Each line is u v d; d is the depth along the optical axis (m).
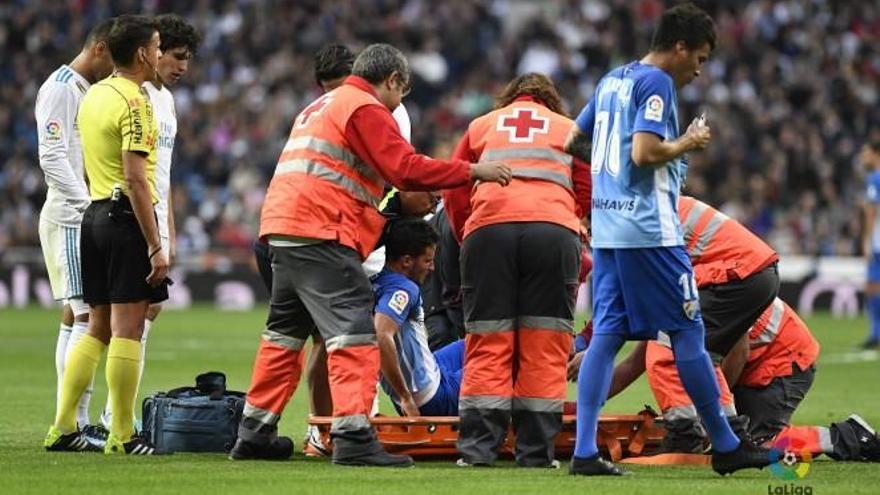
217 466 32.28
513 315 33.31
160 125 38.16
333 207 32.78
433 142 126.00
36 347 74.31
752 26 138.62
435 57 140.75
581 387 31.44
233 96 132.25
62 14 137.75
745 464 31.08
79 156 38.22
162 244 37.78
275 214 33.06
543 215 33.19
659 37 31.02
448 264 39.34
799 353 36.97
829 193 118.62
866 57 138.12
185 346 75.69
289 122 128.50
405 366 35.91
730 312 34.75
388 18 143.12
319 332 35.47
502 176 32.31
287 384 33.91
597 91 32.06
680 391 34.88
